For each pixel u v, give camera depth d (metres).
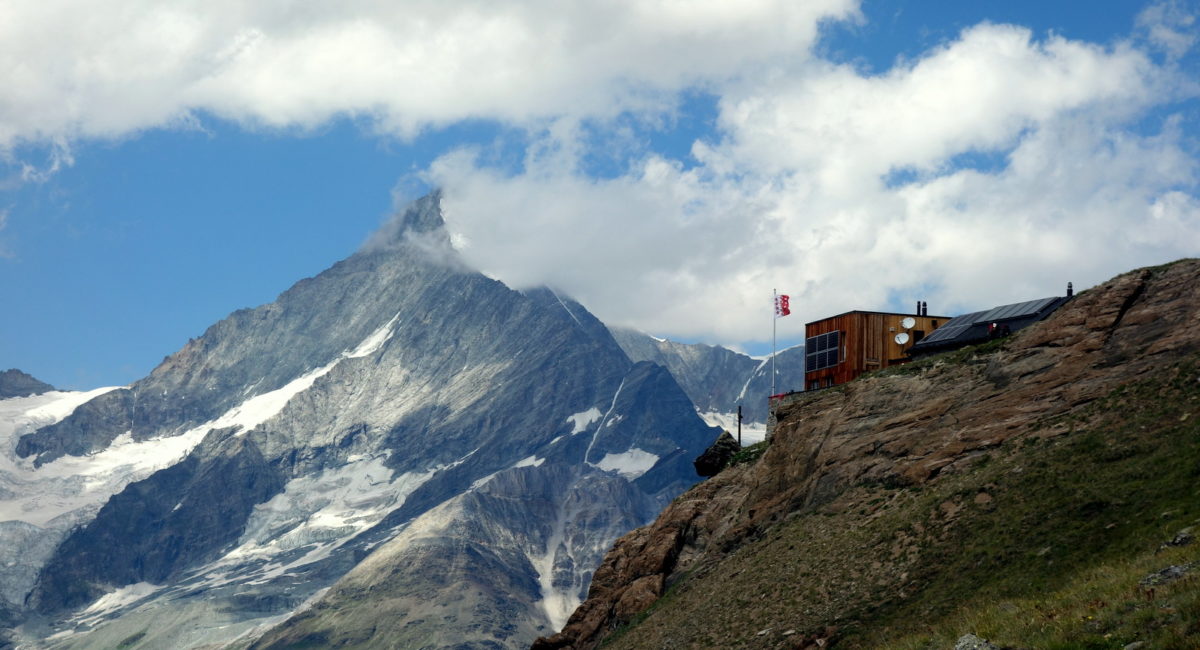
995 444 82.62
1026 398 85.06
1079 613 51.12
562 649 111.19
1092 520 67.19
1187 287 83.62
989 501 75.31
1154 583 51.31
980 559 70.00
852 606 73.69
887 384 98.31
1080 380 82.81
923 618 67.25
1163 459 68.75
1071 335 87.31
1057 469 73.94
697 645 82.31
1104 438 74.31
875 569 76.69
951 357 96.44
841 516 87.31
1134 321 84.19
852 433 95.81
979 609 62.72
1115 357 82.69
